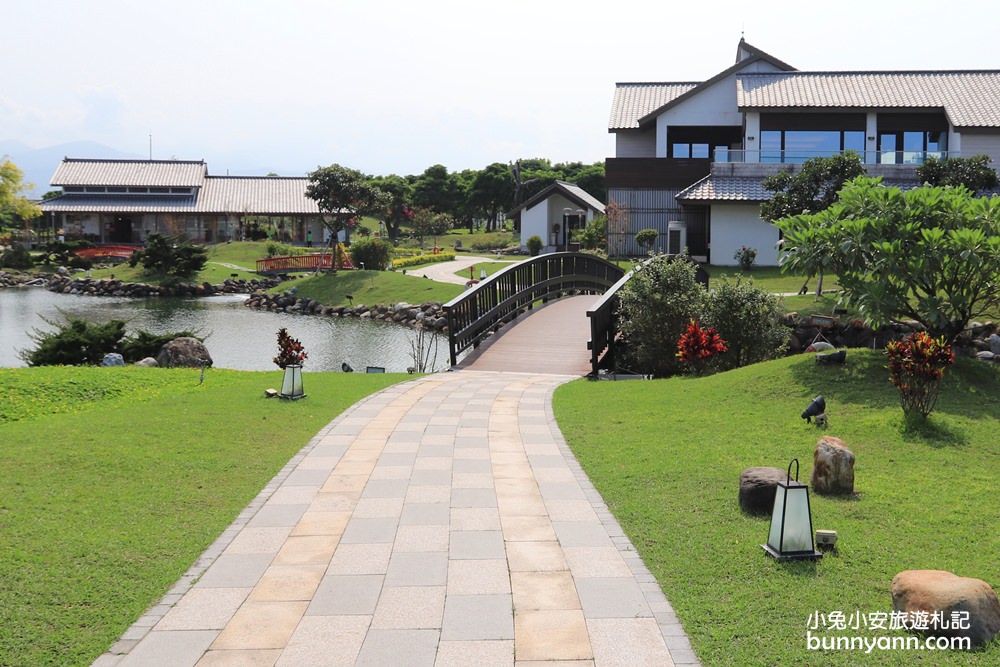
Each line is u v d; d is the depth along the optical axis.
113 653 3.81
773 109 29.92
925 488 6.04
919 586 4.01
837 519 5.44
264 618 4.18
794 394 8.84
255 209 54.25
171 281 39.03
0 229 53.00
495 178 70.94
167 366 14.55
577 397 10.44
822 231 9.76
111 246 50.94
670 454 7.15
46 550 4.92
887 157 29.27
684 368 12.22
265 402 9.67
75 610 4.20
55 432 7.76
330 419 9.06
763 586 4.43
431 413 9.48
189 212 53.41
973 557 4.77
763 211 22.67
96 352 14.42
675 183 33.12
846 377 9.04
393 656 3.79
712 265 29.66
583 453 7.43
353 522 5.63
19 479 6.27
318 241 56.56
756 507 5.61
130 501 5.90
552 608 4.27
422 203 73.19
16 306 31.67
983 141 28.86
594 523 5.55
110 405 9.59
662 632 3.98
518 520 5.65
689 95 33.25
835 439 6.18
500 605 4.32
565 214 41.47
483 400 10.40
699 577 4.58
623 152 35.78
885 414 7.84
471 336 15.62
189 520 5.58
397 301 31.22
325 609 4.29
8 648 3.80
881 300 9.36
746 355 12.48
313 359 19.00
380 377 12.71
